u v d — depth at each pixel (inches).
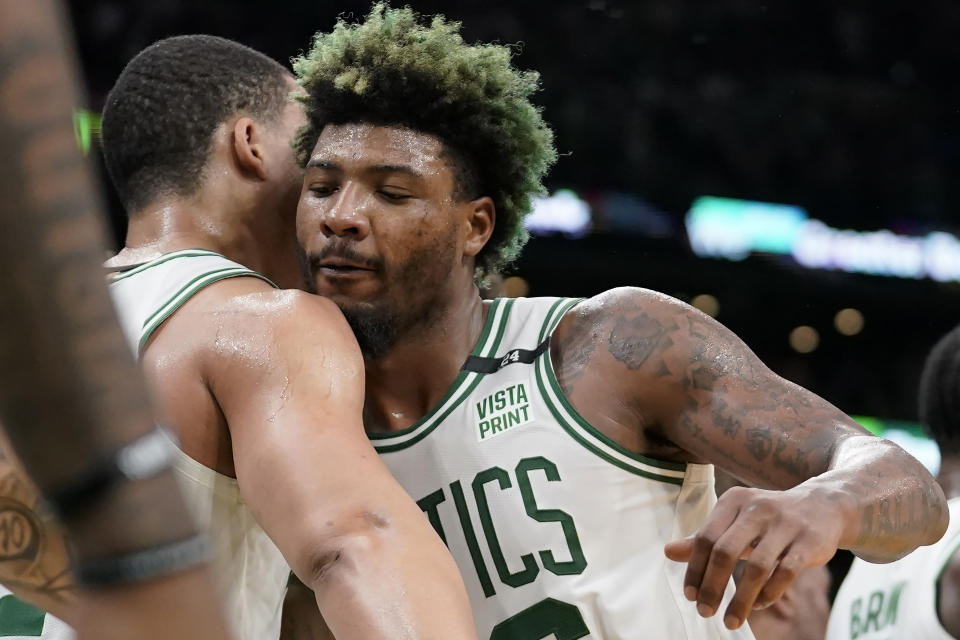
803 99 641.6
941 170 654.5
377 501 84.4
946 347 199.2
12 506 88.4
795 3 634.8
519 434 121.8
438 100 121.3
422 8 582.9
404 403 126.9
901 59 657.0
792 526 90.1
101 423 31.1
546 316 129.3
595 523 119.6
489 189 129.9
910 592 178.1
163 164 130.3
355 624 77.0
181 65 132.6
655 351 119.7
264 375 94.8
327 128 124.1
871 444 108.1
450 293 124.3
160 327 104.1
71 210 29.6
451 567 81.6
